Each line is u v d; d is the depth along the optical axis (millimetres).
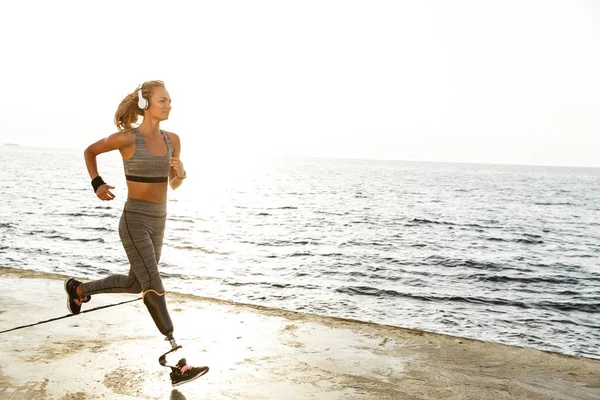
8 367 2992
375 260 20406
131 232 2773
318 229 30359
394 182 114750
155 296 2789
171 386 2822
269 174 155250
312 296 13961
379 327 4055
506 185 122000
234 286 14445
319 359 3324
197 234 25969
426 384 2998
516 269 19984
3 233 22859
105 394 2695
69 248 19781
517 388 2994
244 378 2969
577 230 36156
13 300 4340
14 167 113062
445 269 19328
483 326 12211
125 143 2701
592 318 13438
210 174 149875
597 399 2883
